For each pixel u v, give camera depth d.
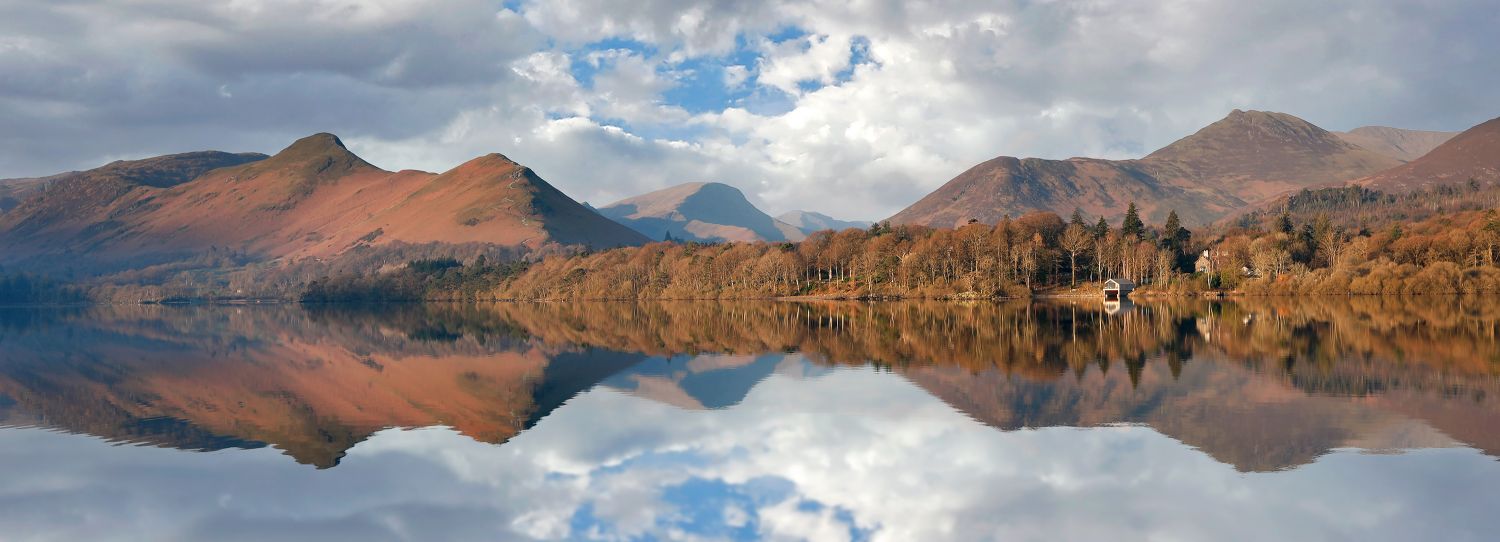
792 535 33.56
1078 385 61.81
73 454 48.22
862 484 39.44
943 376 68.06
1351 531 32.06
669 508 37.00
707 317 156.62
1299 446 43.12
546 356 94.69
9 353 111.38
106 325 185.12
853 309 169.75
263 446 49.41
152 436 52.59
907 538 32.81
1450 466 39.16
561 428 52.25
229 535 35.06
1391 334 91.56
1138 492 36.94
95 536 35.31
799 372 72.94
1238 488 37.03
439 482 41.41
